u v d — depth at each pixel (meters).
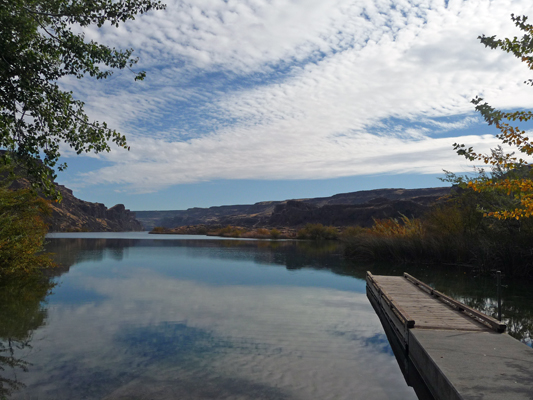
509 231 16.23
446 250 20.25
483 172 14.91
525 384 4.18
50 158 6.69
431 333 6.20
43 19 6.59
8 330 7.88
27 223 14.78
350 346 7.10
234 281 14.97
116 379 5.43
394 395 5.05
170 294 12.07
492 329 6.45
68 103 6.85
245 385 5.28
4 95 6.08
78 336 7.50
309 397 4.95
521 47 6.18
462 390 4.03
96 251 30.41
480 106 6.20
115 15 6.58
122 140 7.21
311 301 11.22
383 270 18.22
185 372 5.71
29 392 4.99
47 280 14.75
